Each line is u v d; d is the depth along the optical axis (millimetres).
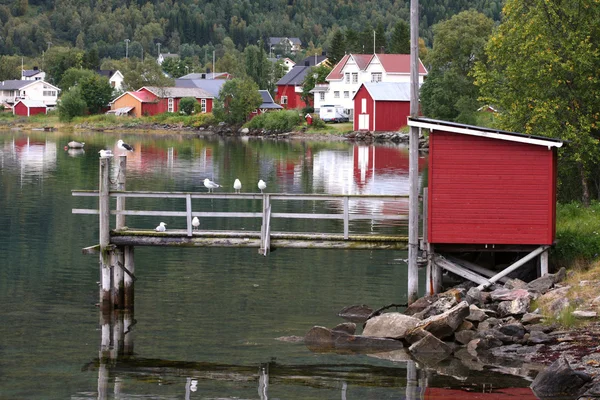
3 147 113750
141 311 32375
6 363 26406
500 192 29750
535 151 29578
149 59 191250
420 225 48688
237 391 24016
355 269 39625
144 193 32000
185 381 24891
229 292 35219
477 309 28406
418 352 27125
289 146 118375
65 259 41562
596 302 27953
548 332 26859
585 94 40375
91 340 28797
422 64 161500
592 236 32719
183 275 38469
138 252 43562
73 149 109812
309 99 176500
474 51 120500
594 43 41219
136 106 182750
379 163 90188
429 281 30562
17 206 57469
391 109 137375
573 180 44438
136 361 26656
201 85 196875
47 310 32625
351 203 61312
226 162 91625
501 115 43062
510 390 23453
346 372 25422
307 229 49094
